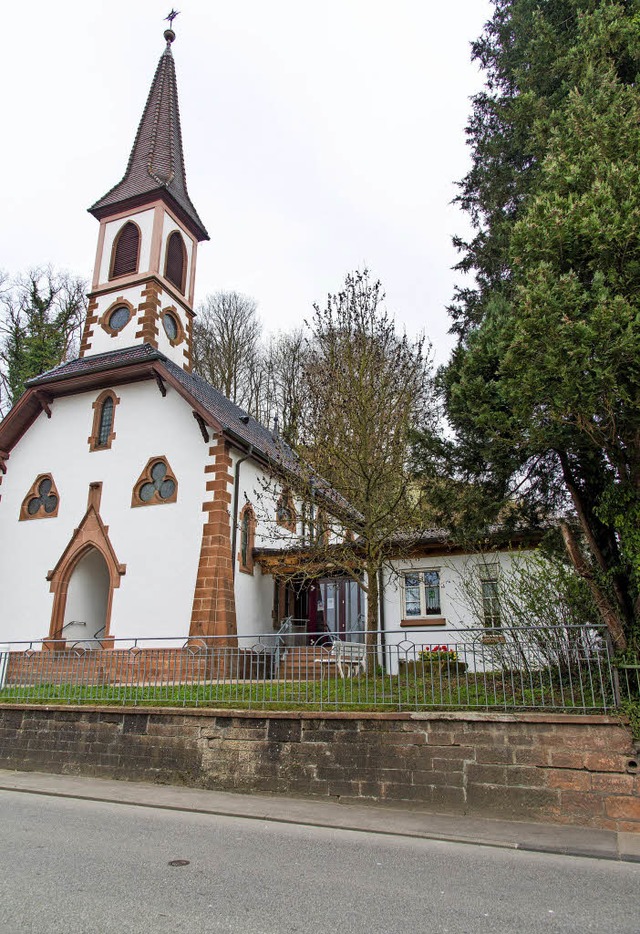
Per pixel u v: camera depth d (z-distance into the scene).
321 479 14.79
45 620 19.42
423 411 14.20
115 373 19.92
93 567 21.02
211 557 17.55
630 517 8.55
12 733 11.59
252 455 19.44
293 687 10.35
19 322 36.53
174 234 24.67
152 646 17.48
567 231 7.62
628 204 7.34
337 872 5.94
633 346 6.93
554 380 7.48
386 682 9.83
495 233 13.45
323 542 15.30
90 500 19.86
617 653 8.51
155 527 18.61
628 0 10.24
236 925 4.64
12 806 8.64
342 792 8.76
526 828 7.49
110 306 23.44
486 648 9.54
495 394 8.80
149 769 10.16
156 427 19.56
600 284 7.38
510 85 14.02
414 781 8.44
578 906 5.20
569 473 9.66
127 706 10.76
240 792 9.35
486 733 8.27
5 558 20.70
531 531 11.32
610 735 7.79
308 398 15.02
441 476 10.65
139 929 4.52
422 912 5.00
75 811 8.34
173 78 28.58
